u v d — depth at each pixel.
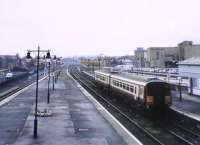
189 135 25.52
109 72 54.91
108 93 52.88
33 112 34.09
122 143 21.42
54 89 62.50
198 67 51.66
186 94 49.41
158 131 26.78
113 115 34.38
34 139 22.39
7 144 20.98
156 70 85.12
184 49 118.69
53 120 29.56
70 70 168.38
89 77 98.81
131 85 37.19
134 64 149.88
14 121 28.98
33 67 153.50
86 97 48.97
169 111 33.22
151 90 31.59
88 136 23.41
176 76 62.78
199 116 30.25
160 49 124.69
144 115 33.69
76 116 31.84
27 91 58.03
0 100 44.22
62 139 22.44
